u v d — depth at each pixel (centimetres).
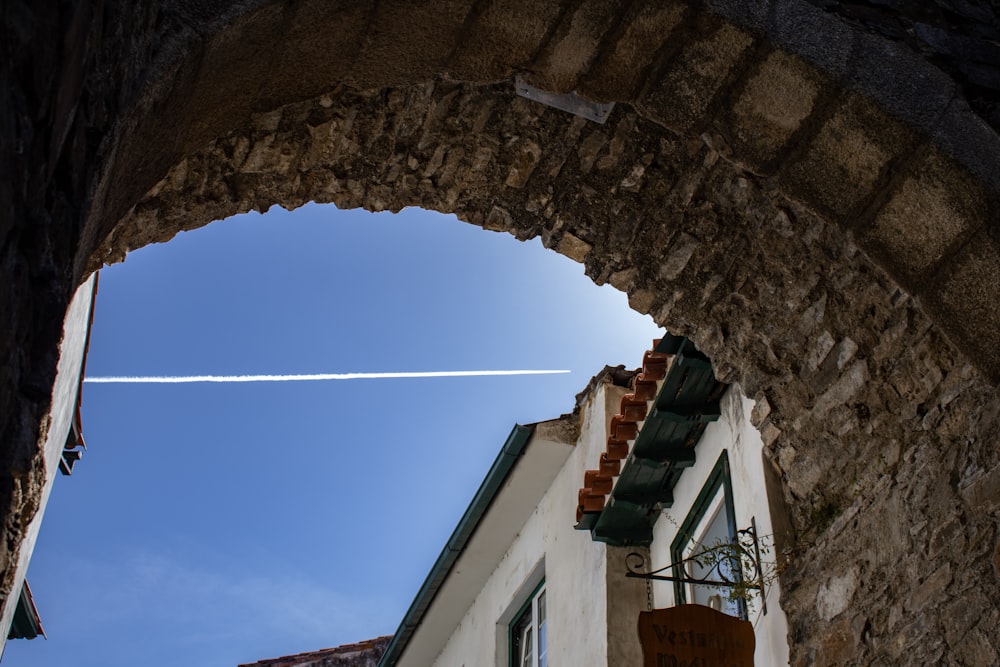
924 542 420
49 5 219
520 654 902
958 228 390
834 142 404
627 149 478
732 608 590
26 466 248
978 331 395
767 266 489
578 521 730
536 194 509
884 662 429
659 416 638
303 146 468
